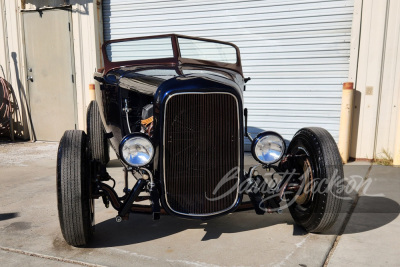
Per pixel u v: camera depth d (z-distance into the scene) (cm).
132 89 278
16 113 708
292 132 535
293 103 528
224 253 244
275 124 543
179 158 236
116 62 350
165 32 591
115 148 318
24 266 230
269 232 277
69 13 632
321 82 508
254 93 548
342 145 477
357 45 471
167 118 230
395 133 472
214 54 361
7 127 709
